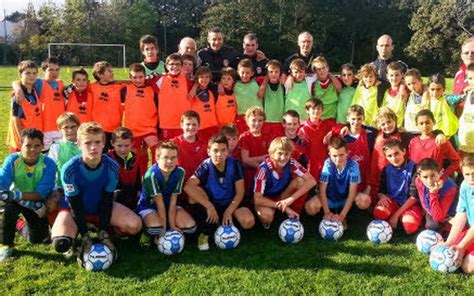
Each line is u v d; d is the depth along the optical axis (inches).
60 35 1934.1
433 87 241.0
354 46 2145.7
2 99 693.9
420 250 184.9
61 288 157.4
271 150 202.8
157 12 2402.8
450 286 158.2
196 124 219.6
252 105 274.4
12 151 255.8
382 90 265.0
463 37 1638.8
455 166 224.8
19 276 165.5
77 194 179.8
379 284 158.9
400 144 209.0
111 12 2059.5
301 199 216.1
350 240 199.2
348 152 218.7
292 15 2022.6
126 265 174.6
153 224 187.8
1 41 2095.2
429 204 195.2
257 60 315.0
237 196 204.1
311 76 275.9
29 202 187.0
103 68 262.4
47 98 260.7
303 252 186.1
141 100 263.6
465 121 242.4
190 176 222.4
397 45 2039.9
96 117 263.9
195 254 184.9
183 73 274.1
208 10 2055.9
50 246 192.2
